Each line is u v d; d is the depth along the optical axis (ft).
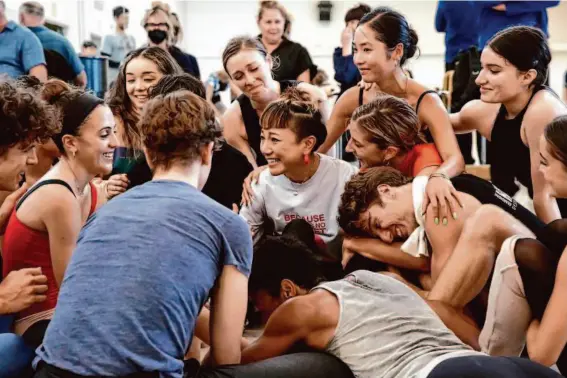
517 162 8.09
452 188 6.82
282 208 8.01
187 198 5.35
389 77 8.14
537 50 7.52
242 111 9.40
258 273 6.45
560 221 6.17
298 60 14.24
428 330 5.65
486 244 6.54
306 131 7.57
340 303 5.79
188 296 5.05
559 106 7.55
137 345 4.80
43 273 6.39
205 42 39.52
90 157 6.61
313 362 5.58
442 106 8.11
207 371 5.39
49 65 14.24
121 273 4.97
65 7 22.45
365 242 7.21
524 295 5.93
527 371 5.01
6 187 6.09
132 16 29.32
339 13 38.45
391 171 7.22
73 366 4.78
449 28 14.66
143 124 5.60
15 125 5.76
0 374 5.66
